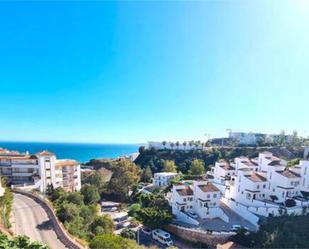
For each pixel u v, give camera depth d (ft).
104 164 412.16
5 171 218.18
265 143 417.08
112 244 89.71
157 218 162.71
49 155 223.51
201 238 146.92
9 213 120.88
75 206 132.98
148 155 434.71
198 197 178.60
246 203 181.47
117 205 224.33
